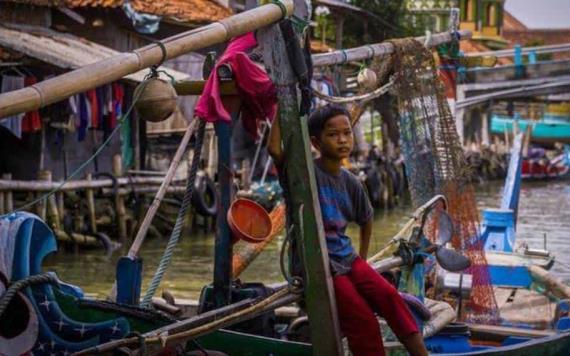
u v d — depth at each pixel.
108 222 18.31
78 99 17.42
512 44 82.50
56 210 16.55
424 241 7.05
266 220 6.12
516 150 14.75
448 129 9.74
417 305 6.39
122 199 18.48
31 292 5.23
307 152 5.43
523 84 36.25
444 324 7.37
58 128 17.45
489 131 52.72
